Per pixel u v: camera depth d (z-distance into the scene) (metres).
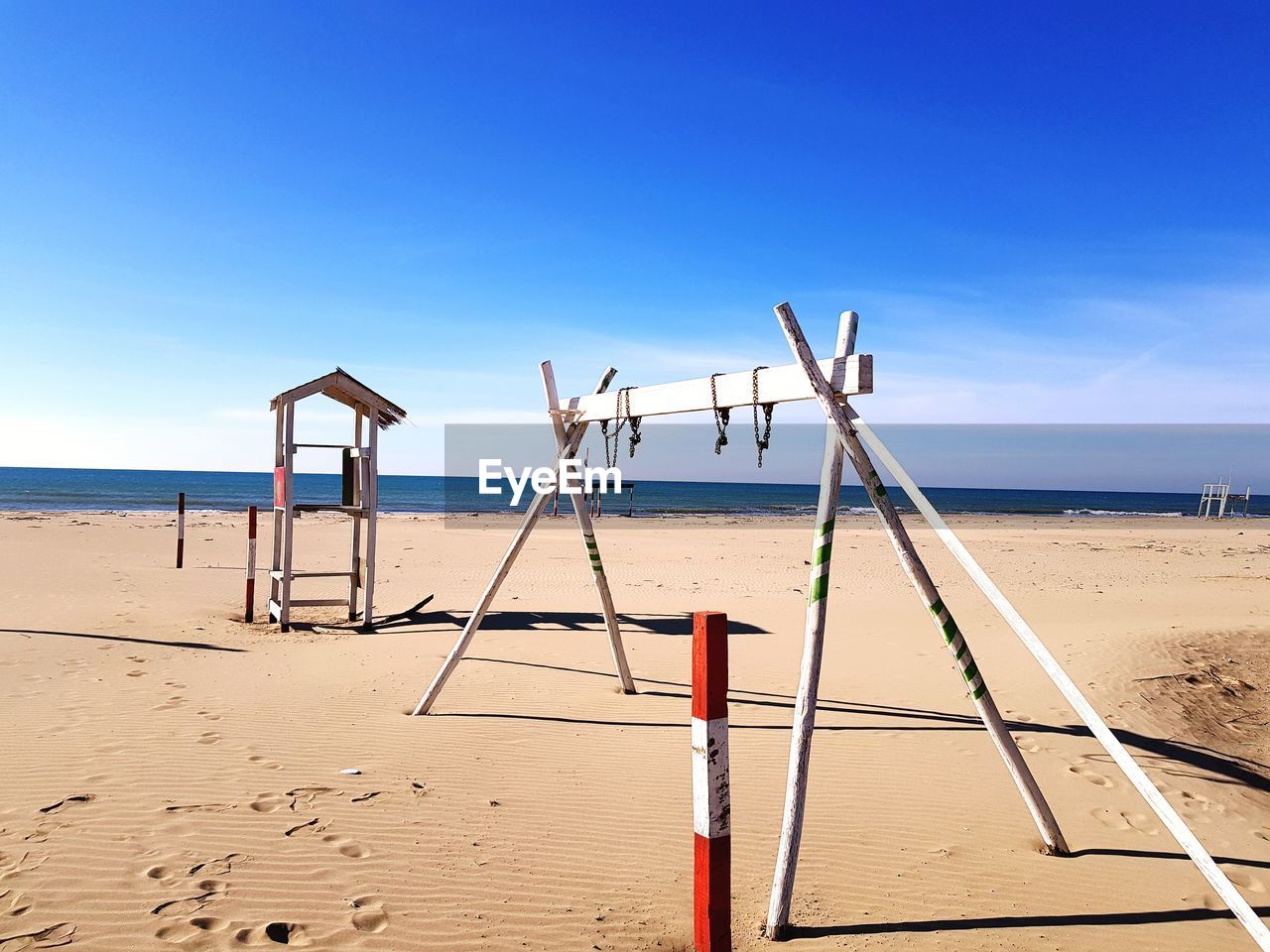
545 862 4.07
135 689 6.99
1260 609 12.84
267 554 18.83
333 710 6.58
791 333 3.97
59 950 3.10
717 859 3.09
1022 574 17.67
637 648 9.35
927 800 5.01
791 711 6.89
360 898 3.62
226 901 3.53
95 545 18.98
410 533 26.78
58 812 4.38
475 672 8.00
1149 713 7.26
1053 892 3.93
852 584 15.57
